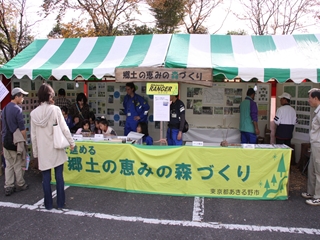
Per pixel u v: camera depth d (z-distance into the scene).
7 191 4.19
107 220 3.45
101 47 5.62
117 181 4.38
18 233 3.15
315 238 3.04
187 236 3.08
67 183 4.60
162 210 3.71
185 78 4.23
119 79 4.43
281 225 3.33
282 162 4.01
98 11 15.12
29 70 4.88
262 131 6.42
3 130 4.20
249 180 4.06
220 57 4.76
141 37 5.64
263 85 6.31
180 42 5.29
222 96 6.30
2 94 4.80
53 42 6.06
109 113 6.87
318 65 4.26
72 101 7.05
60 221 3.42
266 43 5.24
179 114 5.09
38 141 3.58
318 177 3.84
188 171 4.15
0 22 12.60
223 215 3.58
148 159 4.22
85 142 4.44
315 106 3.89
